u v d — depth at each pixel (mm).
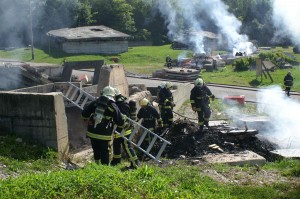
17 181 5836
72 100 12258
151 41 85625
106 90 8422
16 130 9180
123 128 8516
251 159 10797
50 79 22156
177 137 12977
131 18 84188
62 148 9180
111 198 5648
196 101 13586
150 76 38875
